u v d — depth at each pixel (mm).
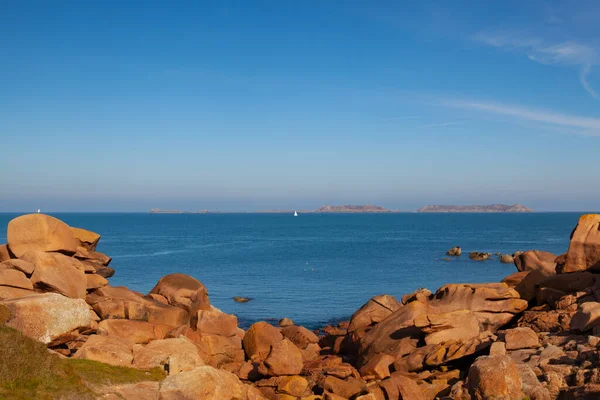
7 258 34562
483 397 20375
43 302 25859
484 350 28594
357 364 34406
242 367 32719
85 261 38438
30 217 34469
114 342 26891
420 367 29875
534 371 23625
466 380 24062
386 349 33062
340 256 126750
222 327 37562
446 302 35500
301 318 58531
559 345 27719
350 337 37438
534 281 38156
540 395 20469
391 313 37125
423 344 32250
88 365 23203
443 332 31797
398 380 25547
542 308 34875
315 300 68875
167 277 41875
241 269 100125
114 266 104500
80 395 20047
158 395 21484
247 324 55750
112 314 35469
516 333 28234
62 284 31938
